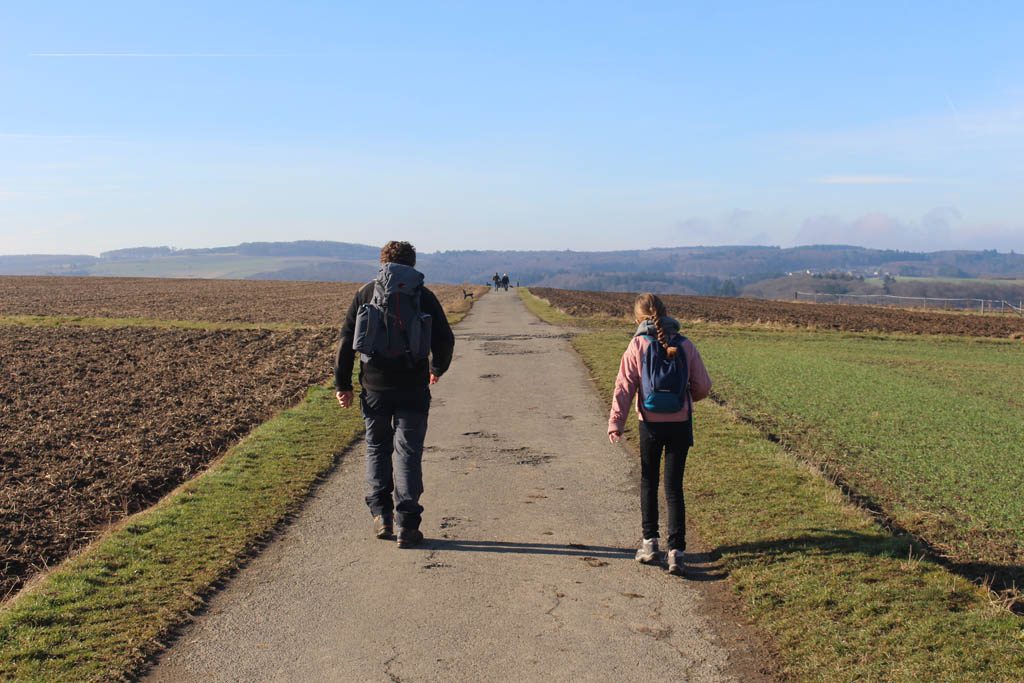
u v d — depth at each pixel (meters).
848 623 4.68
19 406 13.11
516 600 5.21
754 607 5.00
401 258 6.41
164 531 6.58
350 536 6.54
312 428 10.93
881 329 35.94
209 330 27.33
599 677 4.19
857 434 10.92
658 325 5.79
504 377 16.27
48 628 4.77
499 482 8.18
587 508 7.26
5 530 7.17
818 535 6.20
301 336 25.27
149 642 4.61
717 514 6.87
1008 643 4.33
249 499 7.49
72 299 55.53
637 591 5.34
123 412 12.62
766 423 11.57
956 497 7.86
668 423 5.72
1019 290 181.12
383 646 4.57
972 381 18.02
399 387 6.26
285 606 5.15
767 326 33.47
